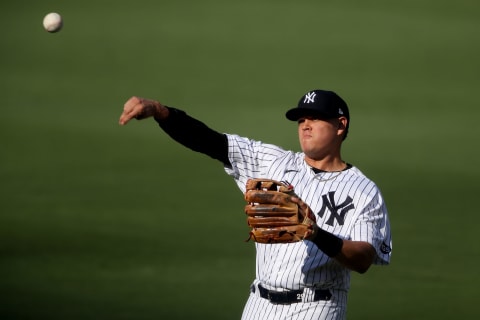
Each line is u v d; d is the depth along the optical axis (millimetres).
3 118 95688
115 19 148875
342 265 21062
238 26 148875
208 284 45531
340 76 123875
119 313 40219
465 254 51531
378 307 42031
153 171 76062
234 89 116250
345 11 159125
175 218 60375
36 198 65562
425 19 156500
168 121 22797
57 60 126688
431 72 127062
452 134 93438
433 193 68375
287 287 22547
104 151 83312
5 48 130625
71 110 101250
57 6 153500
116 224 58406
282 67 128625
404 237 55406
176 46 137375
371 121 99375
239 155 23906
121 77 120062
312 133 23156
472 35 147750
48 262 49312
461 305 42312
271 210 20688
